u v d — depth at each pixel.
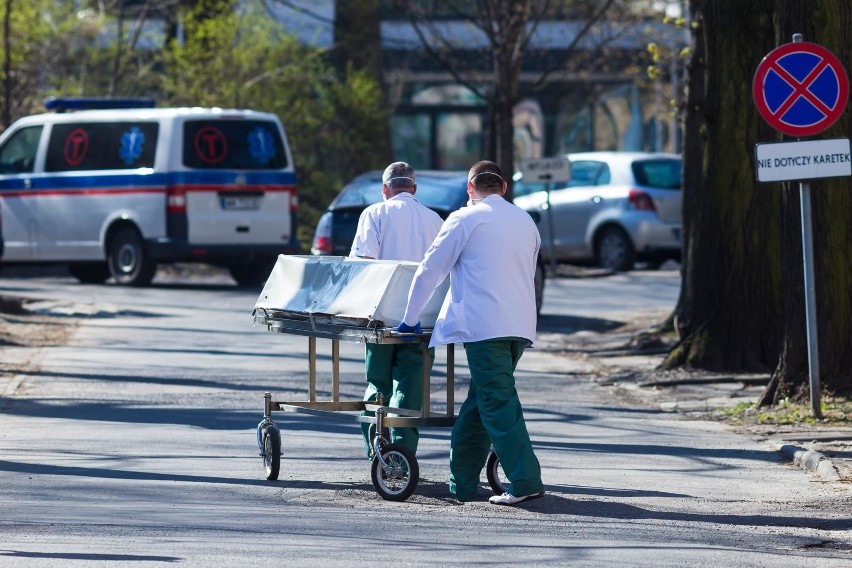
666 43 96.75
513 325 24.81
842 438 32.28
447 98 126.94
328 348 48.47
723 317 44.03
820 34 36.22
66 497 24.62
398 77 120.19
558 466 29.12
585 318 58.62
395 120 127.12
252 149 68.12
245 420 33.97
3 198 71.12
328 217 57.50
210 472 27.48
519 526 22.97
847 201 36.66
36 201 70.06
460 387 40.81
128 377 40.72
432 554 20.50
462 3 108.94
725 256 43.97
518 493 24.83
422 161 127.69
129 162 67.69
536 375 44.06
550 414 36.50
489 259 24.86
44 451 29.31
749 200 43.81
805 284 35.38
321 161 93.62
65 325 52.62
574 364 46.72
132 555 20.02
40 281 73.81
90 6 93.69
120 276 68.12
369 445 27.36
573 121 125.25
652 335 50.59
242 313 57.84
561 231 80.06
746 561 20.45
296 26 105.62
